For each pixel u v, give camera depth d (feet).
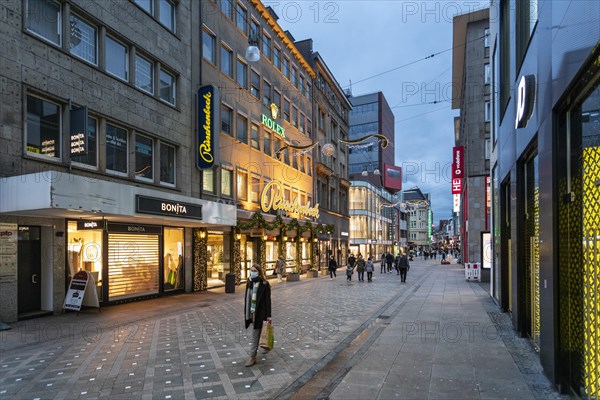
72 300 39.32
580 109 17.29
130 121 48.67
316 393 18.76
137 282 50.57
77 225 40.32
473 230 97.71
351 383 19.48
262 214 79.82
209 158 60.90
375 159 281.74
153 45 53.72
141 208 41.75
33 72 36.78
